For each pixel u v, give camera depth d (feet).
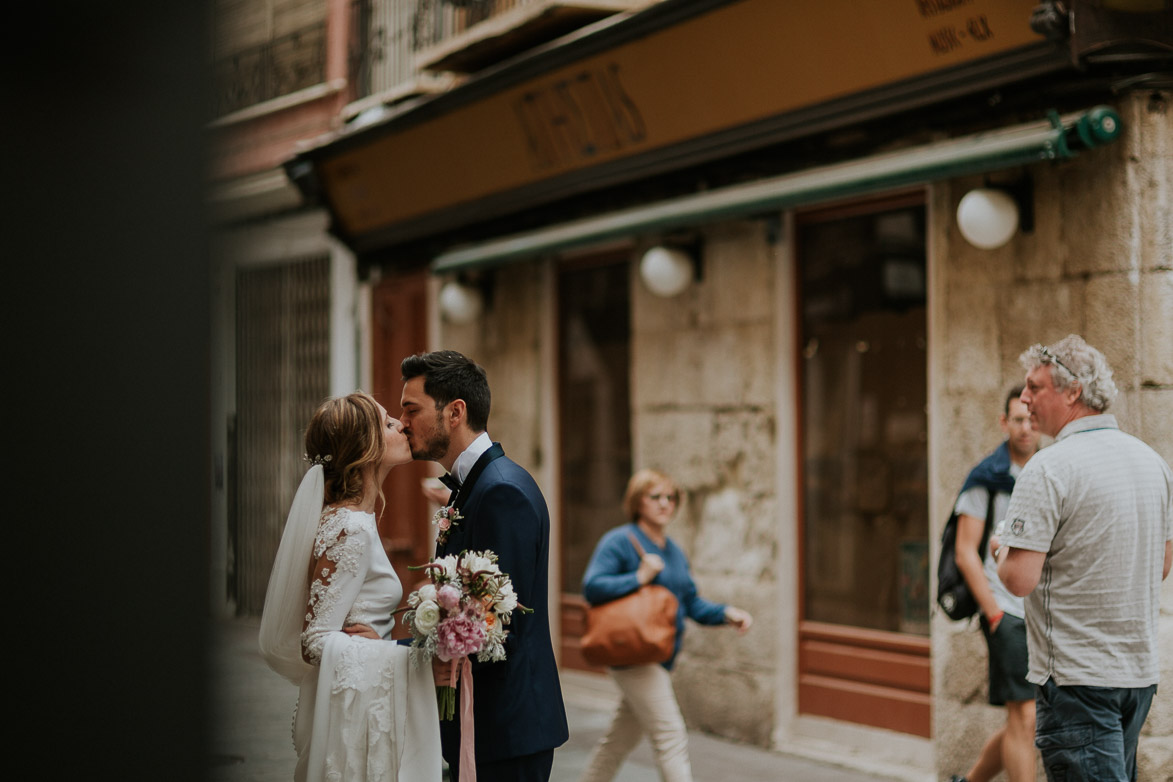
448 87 33.01
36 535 10.46
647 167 25.63
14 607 10.43
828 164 22.16
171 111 10.74
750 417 23.97
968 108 19.54
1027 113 18.62
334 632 11.83
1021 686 15.97
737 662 23.95
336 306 41.22
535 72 26.50
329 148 35.45
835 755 22.06
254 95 44.93
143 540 10.72
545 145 27.94
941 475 20.02
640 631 16.63
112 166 10.56
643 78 24.34
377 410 12.39
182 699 10.79
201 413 11.00
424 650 11.39
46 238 10.43
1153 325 17.15
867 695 21.91
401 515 36.58
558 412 30.12
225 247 44.93
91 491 10.58
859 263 22.52
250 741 24.41
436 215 33.37
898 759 21.21
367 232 36.99
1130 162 17.25
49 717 10.44
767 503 23.58
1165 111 17.28
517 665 11.79
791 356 23.47
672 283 24.79
